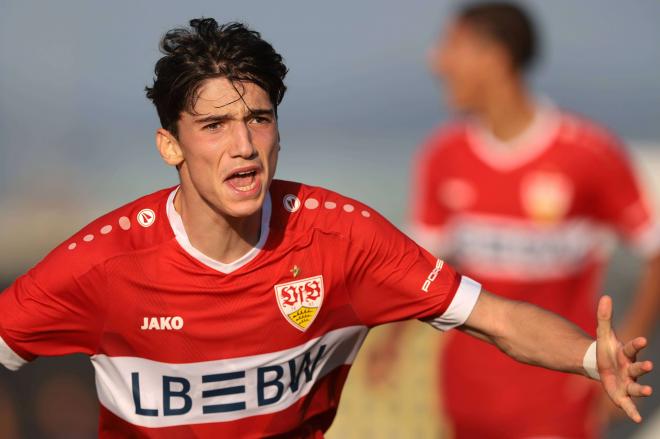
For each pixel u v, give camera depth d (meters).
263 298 12.27
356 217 12.50
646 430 26.89
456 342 21.84
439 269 12.68
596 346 11.31
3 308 12.02
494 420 21.58
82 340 12.41
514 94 21.67
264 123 11.34
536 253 21.58
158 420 12.74
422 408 24.06
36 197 81.62
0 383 27.95
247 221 11.89
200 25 11.34
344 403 24.39
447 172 22.31
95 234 12.12
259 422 12.95
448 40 22.25
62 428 27.98
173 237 12.04
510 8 21.97
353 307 12.73
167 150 11.88
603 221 21.91
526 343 12.27
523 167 21.52
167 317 12.19
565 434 21.19
